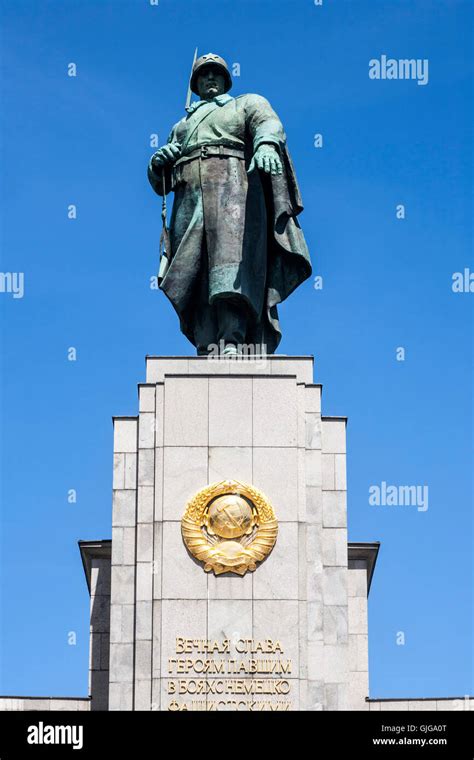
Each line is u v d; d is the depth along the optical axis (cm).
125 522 3150
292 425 3172
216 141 3381
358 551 3291
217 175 3366
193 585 3070
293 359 3253
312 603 3077
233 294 3297
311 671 3038
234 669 3023
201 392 3191
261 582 3073
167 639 3039
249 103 3400
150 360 3250
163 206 3416
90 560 3306
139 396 3206
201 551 3083
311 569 3100
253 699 3008
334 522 3148
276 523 3106
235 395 3191
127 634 3078
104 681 3216
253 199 3350
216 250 3325
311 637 3056
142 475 3159
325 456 3195
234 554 3078
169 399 3188
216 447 3158
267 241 3369
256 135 3312
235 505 3106
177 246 3384
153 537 3116
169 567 3081
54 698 3145
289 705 3005
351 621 3266
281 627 3048
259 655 3033
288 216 3272
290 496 3127
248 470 3145
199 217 3359
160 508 3123
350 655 3244
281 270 3372
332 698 3031
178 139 3431
